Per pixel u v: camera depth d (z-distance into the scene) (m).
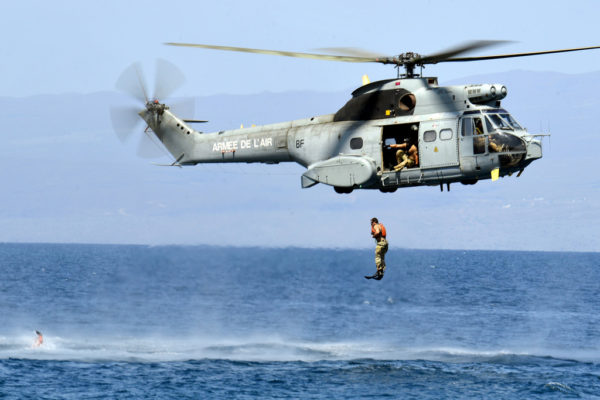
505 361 108.44
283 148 80.75
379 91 74.25
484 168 69.94
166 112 91.62
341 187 74.88
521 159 69.44
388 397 82.88
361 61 71.50
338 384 89.06
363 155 73.56
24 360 100.00
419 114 72.31
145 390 84.81
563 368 103.00
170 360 103.88
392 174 73.00
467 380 92.44
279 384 88.50
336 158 74.44
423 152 71.50
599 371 101.25
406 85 73.00
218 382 89.12
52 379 89.12
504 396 84.31
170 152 91.38
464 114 70.56
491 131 69.56
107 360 102.62
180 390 85.06
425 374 95.88
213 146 87.38
